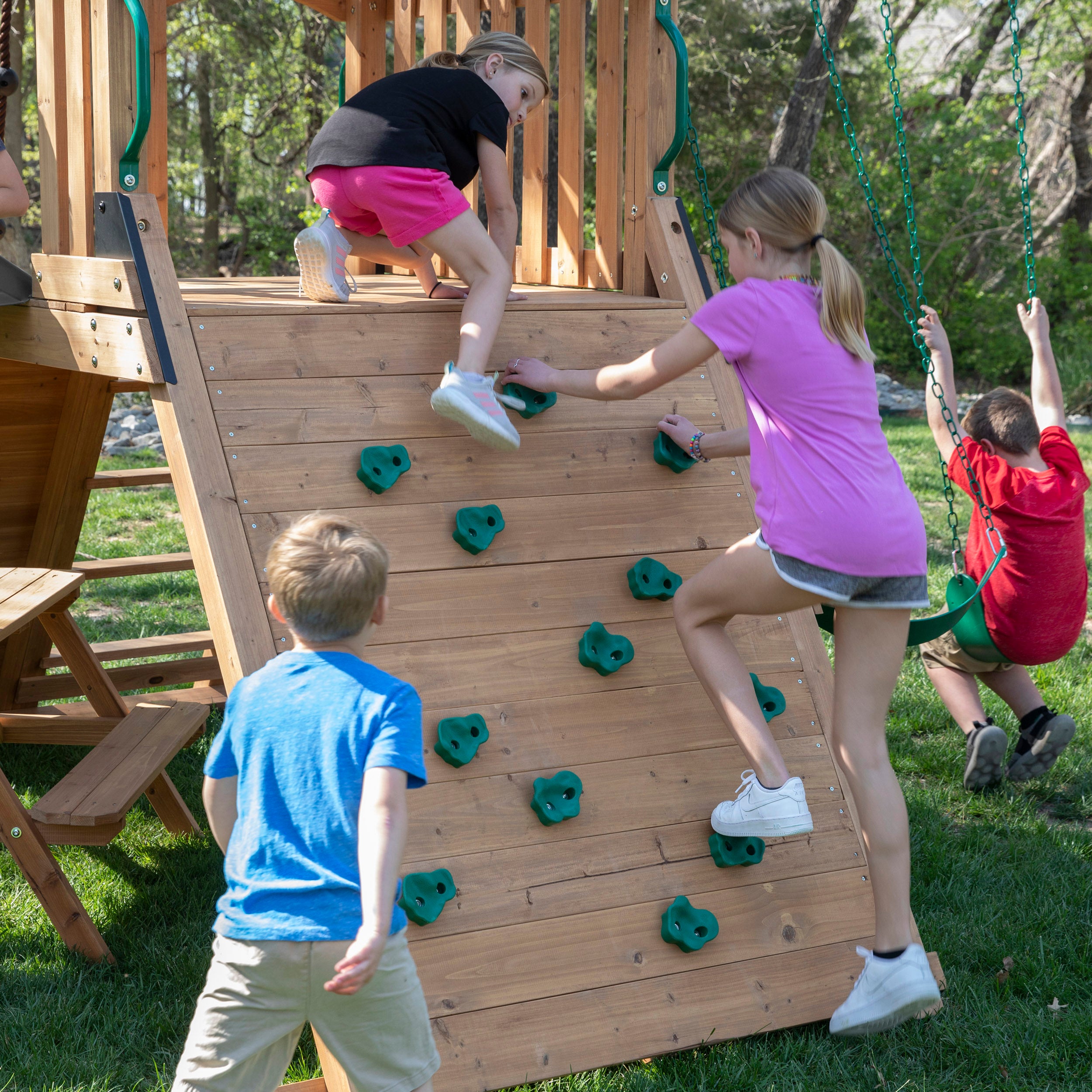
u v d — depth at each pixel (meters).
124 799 3.18
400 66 5.29
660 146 3.85
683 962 2.89
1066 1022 2.96
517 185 10.67
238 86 19.45
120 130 3.07
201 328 2.98
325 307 3.12
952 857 3.92
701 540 3.38
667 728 3.13
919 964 2.81
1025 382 21.48
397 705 2.02
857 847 3.19
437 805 2.81
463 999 2.66
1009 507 4.01
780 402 2.70
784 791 2.84
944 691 4.55
